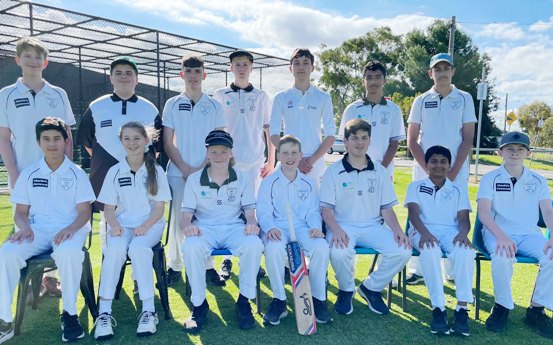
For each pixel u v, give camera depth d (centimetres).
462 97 394
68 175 312
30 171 311
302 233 329
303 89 407
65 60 1622
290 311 332
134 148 315
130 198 321
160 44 1209
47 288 356
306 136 407
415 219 333
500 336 291
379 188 347
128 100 365
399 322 312
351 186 342
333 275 423
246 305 305
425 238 315
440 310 295
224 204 337
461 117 396
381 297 336
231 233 327
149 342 277
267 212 342
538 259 304
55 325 303
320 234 320
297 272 296
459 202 342
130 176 321
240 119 425
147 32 1084
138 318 313
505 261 300
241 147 427
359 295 363
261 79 1555
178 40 1183
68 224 310
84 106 1695
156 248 312
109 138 357
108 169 358
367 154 391
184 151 383
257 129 436
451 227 341
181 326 300
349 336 288
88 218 314
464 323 291
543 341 285
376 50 3741
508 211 332
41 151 343
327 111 414
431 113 400
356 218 346
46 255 294
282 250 306
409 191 352
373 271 352
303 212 349
